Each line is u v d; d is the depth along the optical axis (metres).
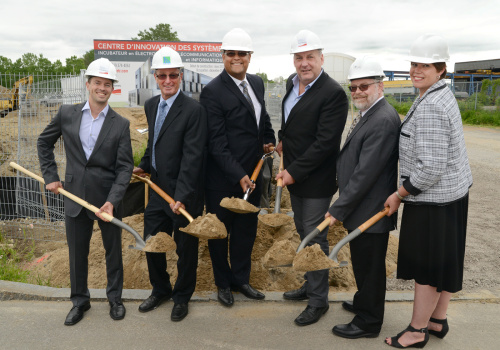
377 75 3.15
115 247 3.68
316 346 3.28
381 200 3.28
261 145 4.07
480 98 27.00
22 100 6.88
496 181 10.09
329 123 3.50
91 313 3.75
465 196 3.11
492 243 5.81
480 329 3.52
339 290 4.48
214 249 3.91
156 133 3.74
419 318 3.18
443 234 3.01
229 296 3.94
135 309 3.84
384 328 3.55
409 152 3.08
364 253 3.31
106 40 15.45
